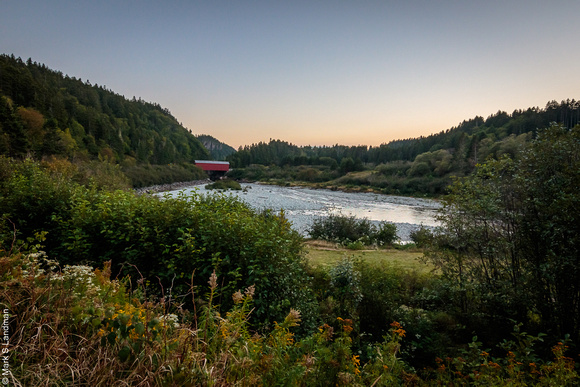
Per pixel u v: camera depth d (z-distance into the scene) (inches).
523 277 231.9
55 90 3705.7
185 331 79.8
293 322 121.1
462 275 266.7
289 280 197.8
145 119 6299.2
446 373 171.0
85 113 3297.2
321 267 346.6
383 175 3125.0
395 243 763.4
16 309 73.0
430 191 2405.3
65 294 83.9
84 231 198.7
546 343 207.0
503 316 237.3
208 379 66.9
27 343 64.6
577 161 217.0
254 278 171.3
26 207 222.1
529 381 145.6
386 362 147.8
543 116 3828.7
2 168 348.8
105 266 126.8
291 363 101.3
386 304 253.4
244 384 72.3
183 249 180.2
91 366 65.1
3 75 2445.9
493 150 2282.2
